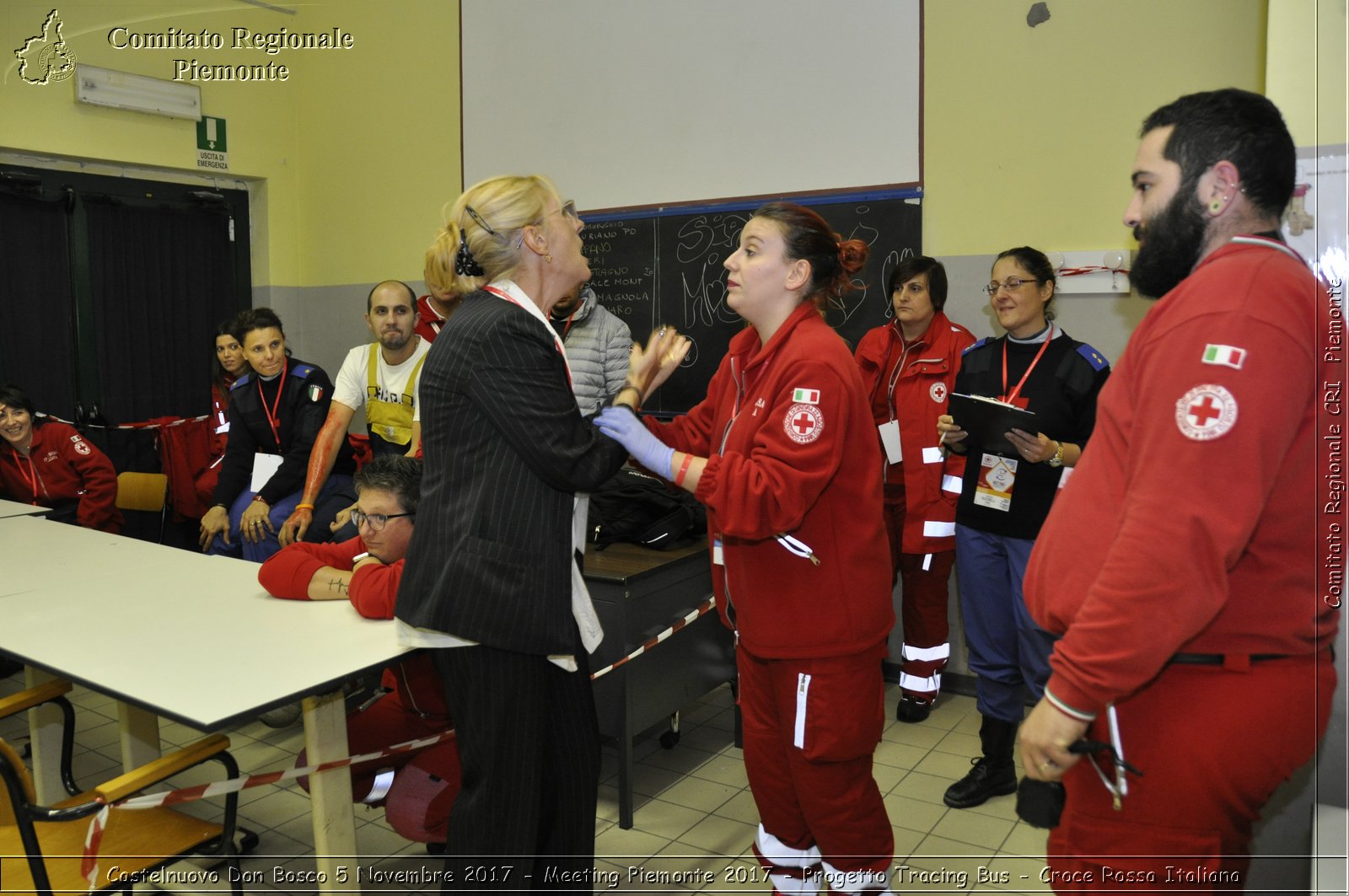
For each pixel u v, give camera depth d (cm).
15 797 161
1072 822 128
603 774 296
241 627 201
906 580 331
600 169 438
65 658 182
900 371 328
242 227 548
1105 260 321
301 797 279
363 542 227
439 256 178
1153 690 120
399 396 345
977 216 349
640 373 180
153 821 191
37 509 342
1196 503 108
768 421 168
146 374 513
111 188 492
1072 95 327
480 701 167
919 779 285
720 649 307
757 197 394
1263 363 108
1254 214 120
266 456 363
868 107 366
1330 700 123
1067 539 129
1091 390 259
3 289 458
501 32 464
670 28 411
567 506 170
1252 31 296
